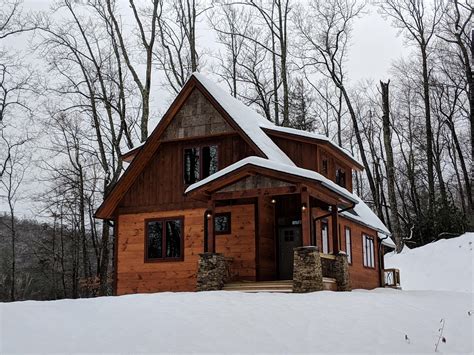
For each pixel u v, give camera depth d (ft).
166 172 72.54
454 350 31.07
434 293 63.16
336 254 61.82
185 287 68.18
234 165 59.00
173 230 70.54
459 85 137.80
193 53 105.50
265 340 31.27
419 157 158.61
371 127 164.86
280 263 69.36
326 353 29.35
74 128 119.65
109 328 33.01
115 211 74.33
